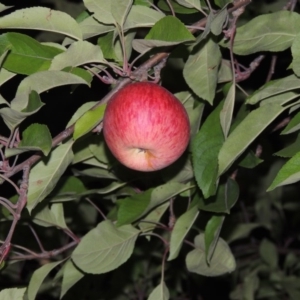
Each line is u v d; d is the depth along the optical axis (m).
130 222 1.18
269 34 1.06
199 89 1.09
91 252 1.17
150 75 1.08
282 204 1.88
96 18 1.02
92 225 1.54
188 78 1.09
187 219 1.17
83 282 1.73
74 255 1.16
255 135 1.02
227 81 1.17
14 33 1.01
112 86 1.13
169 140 1.00
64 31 1.02
